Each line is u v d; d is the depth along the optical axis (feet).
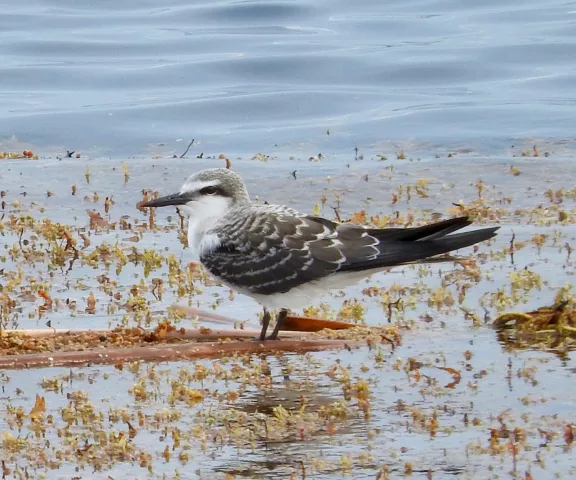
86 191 67.46
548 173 70.74
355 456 32.14
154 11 120.06
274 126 87.04
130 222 61.93
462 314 45.70
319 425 34.47
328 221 43.88
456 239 41.88
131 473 31.17
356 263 42.39
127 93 94.99
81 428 34.35
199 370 38.83
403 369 39.34
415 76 98.94
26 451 32.58
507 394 36.76
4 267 52.47
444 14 118.01
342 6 121.08
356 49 105.50
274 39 109.40
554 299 46.93
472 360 40.16
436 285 49.73
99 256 54.19
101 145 83.35
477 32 110.63
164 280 51.06
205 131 85.92
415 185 68.69
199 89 95.86
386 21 115.24
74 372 39.32
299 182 69.46
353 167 72.49
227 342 42.22
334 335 43.09
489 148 80.02
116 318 45.68
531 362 39.75
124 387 37.93
